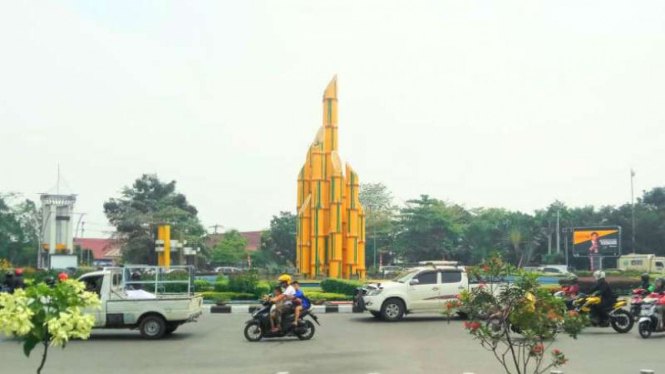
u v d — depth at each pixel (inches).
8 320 214.7
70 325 219.5
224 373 422.6
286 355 506.3
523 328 288.7
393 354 510.6
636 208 2876.5
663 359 486.9
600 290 671.1
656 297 639.1
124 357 496.7
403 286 789.9
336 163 1560.0
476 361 473.7
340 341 596.1
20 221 2930.6
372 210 3105.3
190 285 920.3
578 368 442.6
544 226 2960.1
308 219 1604.3
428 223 2819.9
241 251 3046.3
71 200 2755.9
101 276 608.1
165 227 1692.9
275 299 598.9
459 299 307.1
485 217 2977.4
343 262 1572.3
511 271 304.0
